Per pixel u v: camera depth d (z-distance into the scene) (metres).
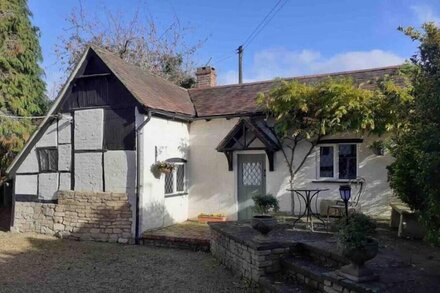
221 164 12.22
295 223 8.54
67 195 11.20
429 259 5.53
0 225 13.48
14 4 16.58
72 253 9.19
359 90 9.52
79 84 11.30
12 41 16.14
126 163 10.53
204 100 13.68
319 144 10.86
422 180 4.36
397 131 8.49
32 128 16.02
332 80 10.09
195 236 9.81
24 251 9.39
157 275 7.32
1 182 15.59
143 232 10.32
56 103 11.43
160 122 11.20
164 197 11.32
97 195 10.77
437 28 4.66
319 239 6.68
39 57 18.25
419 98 4.42
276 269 6.25
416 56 4.63
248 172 11.91
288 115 10.46
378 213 10.18
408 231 7.09
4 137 15.04
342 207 8.30
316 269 5.47
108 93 10.90
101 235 10.65
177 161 11.95
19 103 16.12
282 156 11.35
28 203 11.86
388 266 5.15
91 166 10.99
